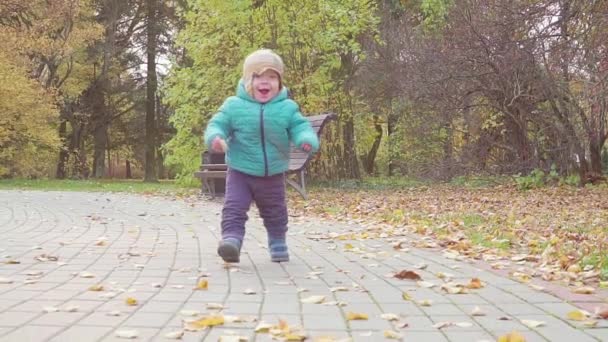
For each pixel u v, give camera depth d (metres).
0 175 27.14
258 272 4.51
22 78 22.48
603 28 10.53
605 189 12.71
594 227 7.12
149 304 3.42
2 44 21.39
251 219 8.30
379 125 27.92
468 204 10.41
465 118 16.44
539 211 9.05
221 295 3.70
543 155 15.03
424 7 18.78
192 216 8.88
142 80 33.19
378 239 6.54
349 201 11.34
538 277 4.38
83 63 30.52
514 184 14.66
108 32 29.97
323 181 16.81
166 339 2.74
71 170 32.50
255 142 4.86
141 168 46.94
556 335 2.84
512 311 3.32
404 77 17.16
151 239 6.26
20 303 3.39
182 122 16.05
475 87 14.85
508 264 4.93
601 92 11.73
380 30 19.28
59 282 4.02
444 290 3.86
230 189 4.91
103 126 33.69
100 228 7.22
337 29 15.46
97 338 2.74
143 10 31.30
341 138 17.05
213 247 5.73
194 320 3.02
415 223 7.77
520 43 12.95
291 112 4.96
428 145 19.25
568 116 14.01
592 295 3.71
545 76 13.57
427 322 3.09
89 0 27.42
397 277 4.30
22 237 6.31
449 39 14.86
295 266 4.79
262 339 2.75
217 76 15.51
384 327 2.98
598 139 14.09
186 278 4.23
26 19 22.44
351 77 18.19
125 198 13.05
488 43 13.74
